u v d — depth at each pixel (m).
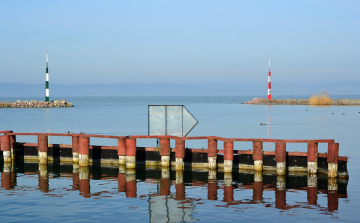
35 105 177.88
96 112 137.50
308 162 30.75
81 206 23.77
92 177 31.66
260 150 31.55
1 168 35.12
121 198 25.58
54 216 21.88
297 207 23.52
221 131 67.88
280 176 30.72
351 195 26.03
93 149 36.00
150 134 34.09
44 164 36.03
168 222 20.94
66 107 184.25
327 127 73.44
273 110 140.50
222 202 24.69
